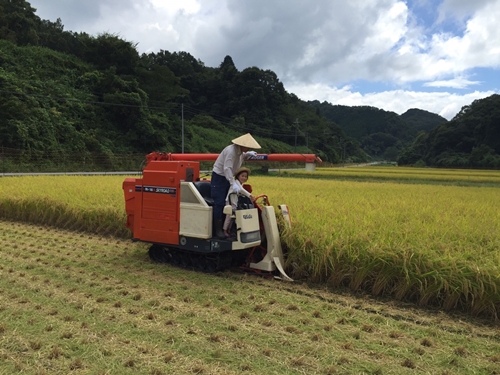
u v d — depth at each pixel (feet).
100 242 26.37
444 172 150.51
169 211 20.01
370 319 14.44
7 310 14.15
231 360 10.92
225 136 224.74
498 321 14.51
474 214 27.14
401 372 10.61
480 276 14.88
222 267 19.88
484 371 10.85
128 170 140.46
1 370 10.16
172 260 21.22
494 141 234.79
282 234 19.97
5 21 174.81
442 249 16.87
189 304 15.35
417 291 16.39
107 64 180.96
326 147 311.88
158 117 169.17
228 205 18.43
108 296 16.01
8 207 34.42
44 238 27.14
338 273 17.83
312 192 41.27
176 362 10.75
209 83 282.36
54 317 13.70
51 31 217.77
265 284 18.21
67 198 32.45
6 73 133.59
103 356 11.00
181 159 22.72
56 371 10.18
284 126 279.28
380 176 117.29
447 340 12.83
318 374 10.34
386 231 18.84
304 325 13.65
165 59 290.15
